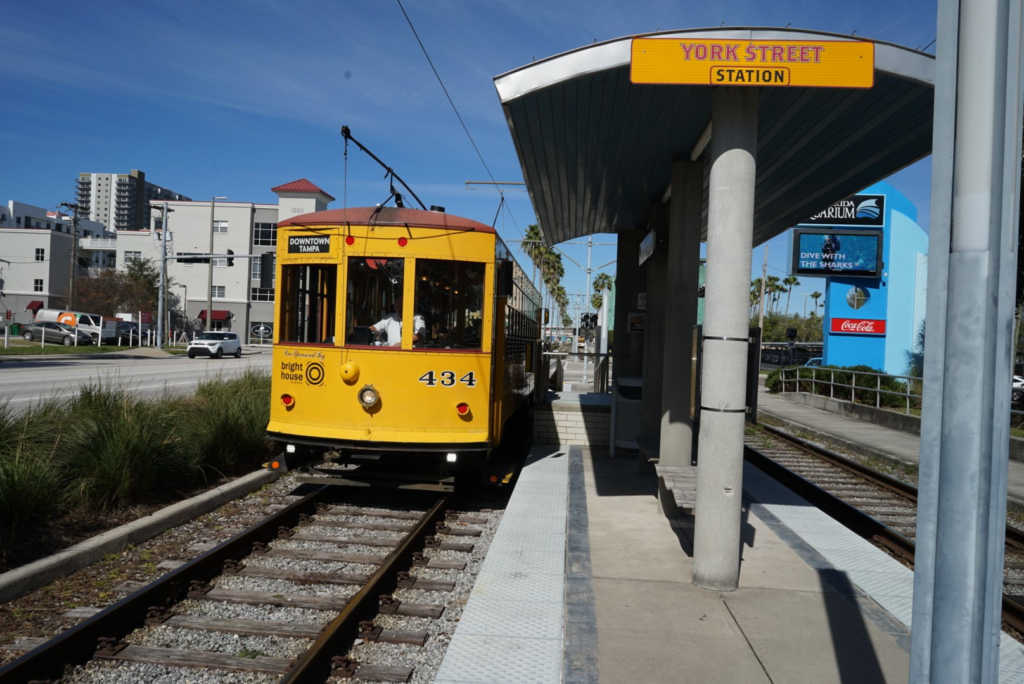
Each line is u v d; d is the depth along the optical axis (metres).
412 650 4.46
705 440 5.09
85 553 5.73
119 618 4.57
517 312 10.46
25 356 32.81
